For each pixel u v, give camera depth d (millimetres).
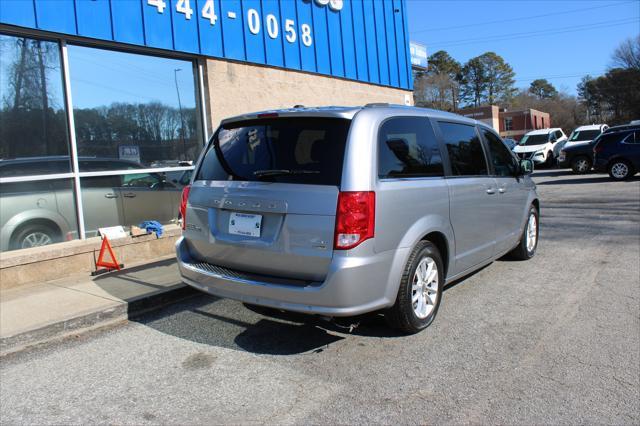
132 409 3238
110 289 5465
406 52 13117
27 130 6145
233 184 3951
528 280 5797
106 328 4691
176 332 4535
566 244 7602
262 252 3727
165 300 5258
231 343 4250
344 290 3457
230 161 4121
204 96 8102
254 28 8773
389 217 3717
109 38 6684
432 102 65812
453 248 4617
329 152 3643
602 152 16203
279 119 3988
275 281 3680
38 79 6238
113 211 6953
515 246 6328
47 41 6297
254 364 3830
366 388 3402
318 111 3805
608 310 4727
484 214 5180
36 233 6180
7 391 3527
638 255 6750
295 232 3574
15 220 6000
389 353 3932
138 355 4066
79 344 4328
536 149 24453
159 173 7539
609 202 11609
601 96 63875
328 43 10461
